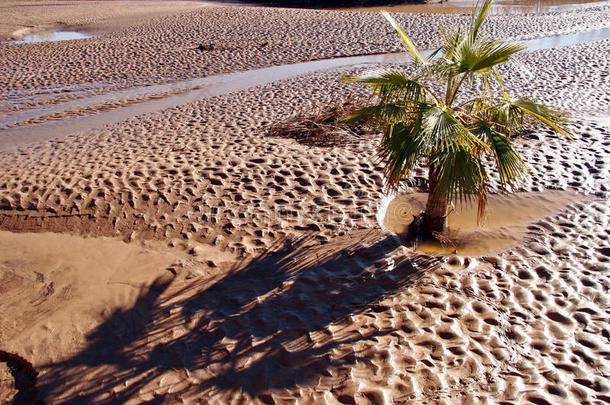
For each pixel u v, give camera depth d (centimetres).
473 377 362
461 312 425
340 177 670
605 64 1209
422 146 441
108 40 1723
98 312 458
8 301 480
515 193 623
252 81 1256
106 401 366
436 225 530
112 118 1014
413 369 371
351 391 357
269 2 2934
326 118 873
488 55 450
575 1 2514
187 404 359
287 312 440
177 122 948
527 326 409
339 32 1764
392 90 484
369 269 487
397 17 2022
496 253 506
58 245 570
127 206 628
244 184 663
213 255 530
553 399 343
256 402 356
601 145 733
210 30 1828
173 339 420
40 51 1590
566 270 473
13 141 909
